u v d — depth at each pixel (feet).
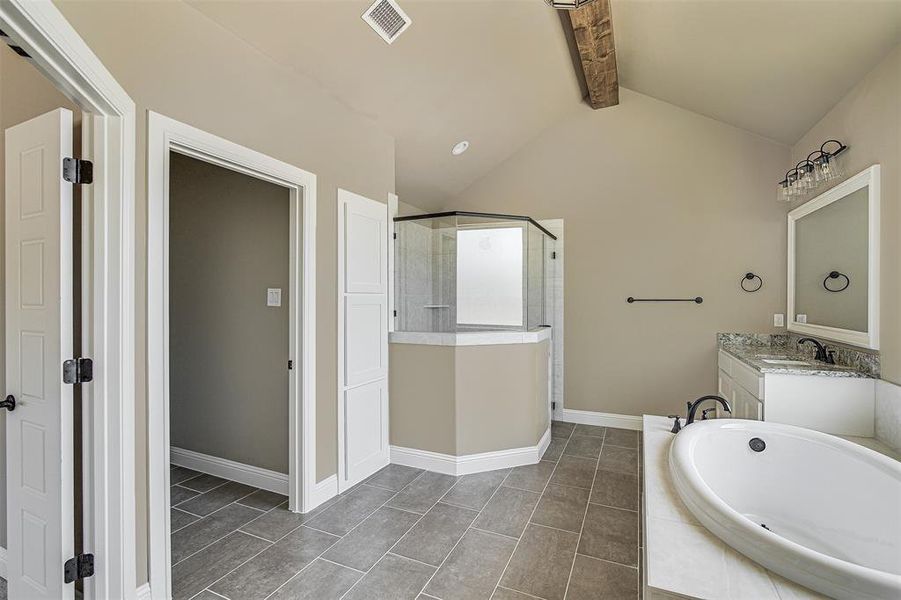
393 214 11.16
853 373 7.88
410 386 10.62
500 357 10.50
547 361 12.05
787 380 8.27
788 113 10.32
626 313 13.57
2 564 6.31
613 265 13.70
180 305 10.30
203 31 6.25
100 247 4.90
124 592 4.99
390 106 9.95
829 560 3.74
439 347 10.26
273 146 7.47
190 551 6.95
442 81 9.83
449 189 15.14
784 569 3.94
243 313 9.46
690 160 12.85
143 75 5.43
